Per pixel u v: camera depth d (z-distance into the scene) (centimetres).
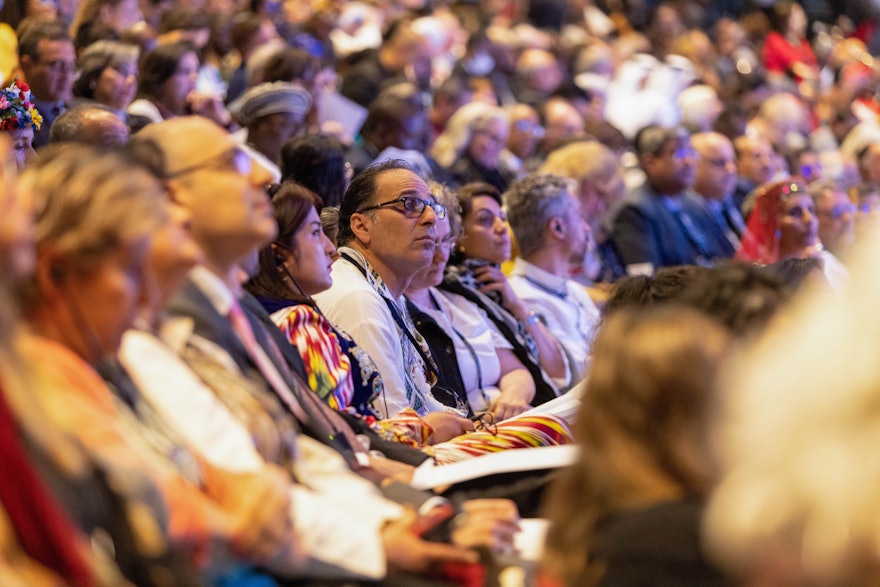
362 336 555
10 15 920
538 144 1192
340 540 357
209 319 381
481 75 1445
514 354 669
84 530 292
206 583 313
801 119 1345
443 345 627
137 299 324
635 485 298
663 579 283
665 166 1009
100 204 315
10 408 273
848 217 908
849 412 232
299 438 404
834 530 233
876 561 232
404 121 907
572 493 306
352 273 573
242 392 375
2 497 266
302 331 488
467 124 1030
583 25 1878
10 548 264
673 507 290
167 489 313
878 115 1481
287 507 338
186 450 340
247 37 1105
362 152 909
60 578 269
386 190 586
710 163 1061
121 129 621
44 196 317
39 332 320
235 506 335
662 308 311
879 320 234
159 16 1220
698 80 1602
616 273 980
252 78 1009
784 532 240
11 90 590
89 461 294
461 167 1015
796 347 244
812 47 1909
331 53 1361
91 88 807
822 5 1983
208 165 385
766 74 1695
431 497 407
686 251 1012
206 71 1069
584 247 783
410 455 464
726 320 350
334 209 627
